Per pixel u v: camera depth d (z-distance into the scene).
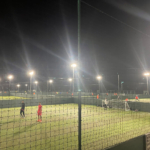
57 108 16.28
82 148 6.23
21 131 8.63
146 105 15.27
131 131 8.74
